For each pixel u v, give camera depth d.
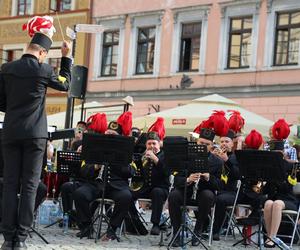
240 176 10.02
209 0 27.50
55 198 11.62
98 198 9.87
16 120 7.04
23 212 7.02
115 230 9.67
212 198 9.49
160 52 28.88
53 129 9.10
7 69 7.17
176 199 9.51
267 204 9.91
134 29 29.89
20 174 7.14
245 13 26.44
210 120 10.44
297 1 25.12
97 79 30.88
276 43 25.75
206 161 8.97
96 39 31.05
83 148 9.15
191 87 27.64
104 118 10.73
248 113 17.38
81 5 31.44
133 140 9.13
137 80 29.52
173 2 28.58
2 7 34.09
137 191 10.48
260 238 9.52
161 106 28.61
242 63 26.55
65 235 9.93
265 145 12.25
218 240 10.40
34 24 7.41
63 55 7.47
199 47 27.78
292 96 24.98
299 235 10.67
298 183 10.27
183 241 9.12
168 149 9.10
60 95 31.53
